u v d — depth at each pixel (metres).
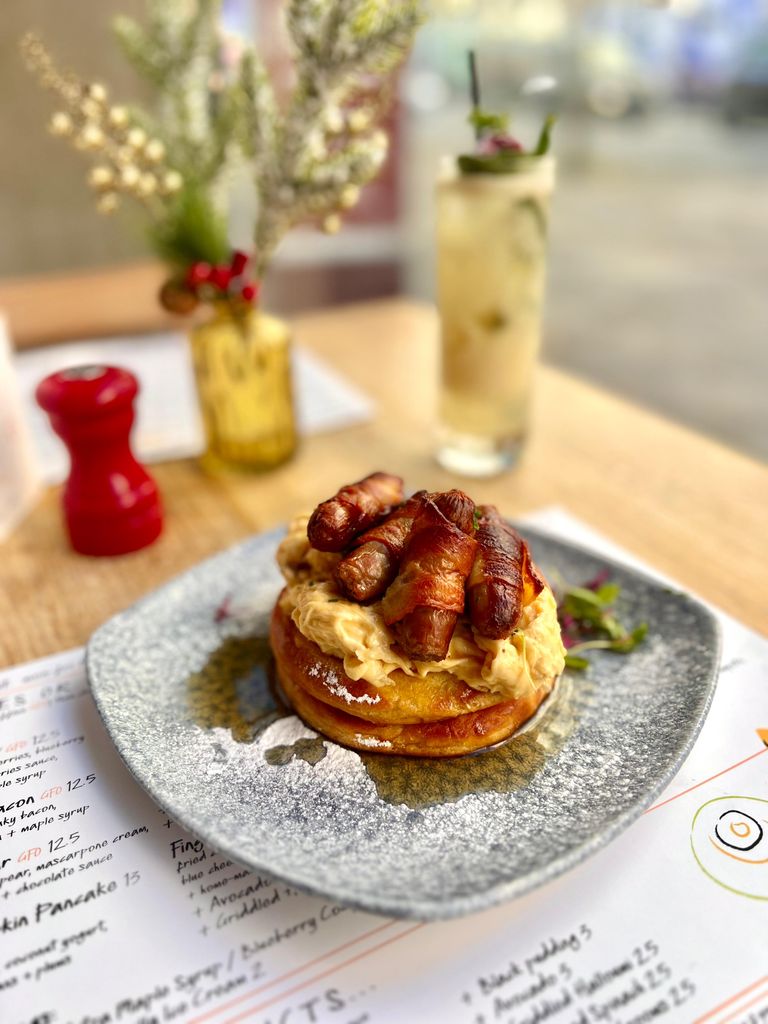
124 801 0.24
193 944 0.20
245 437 0.45
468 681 0.25
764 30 2.30
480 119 0.38
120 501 0.38
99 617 0.34
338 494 0.26
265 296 1.14
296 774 0.24
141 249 0.94
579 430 0.51
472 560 0.24
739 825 0.23
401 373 0.61
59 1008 0.19
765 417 1.04
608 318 1.43
